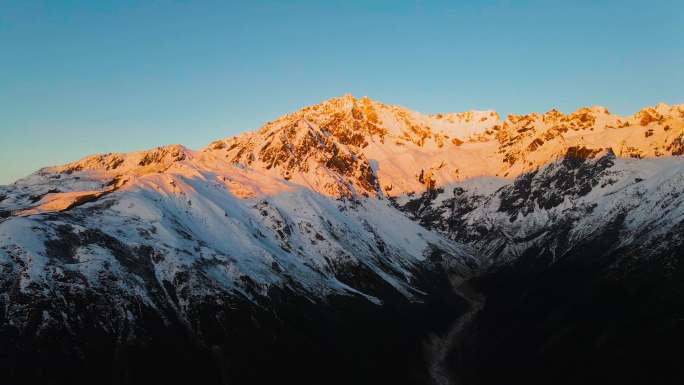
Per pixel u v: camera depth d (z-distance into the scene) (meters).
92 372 111.06
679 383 118.81
